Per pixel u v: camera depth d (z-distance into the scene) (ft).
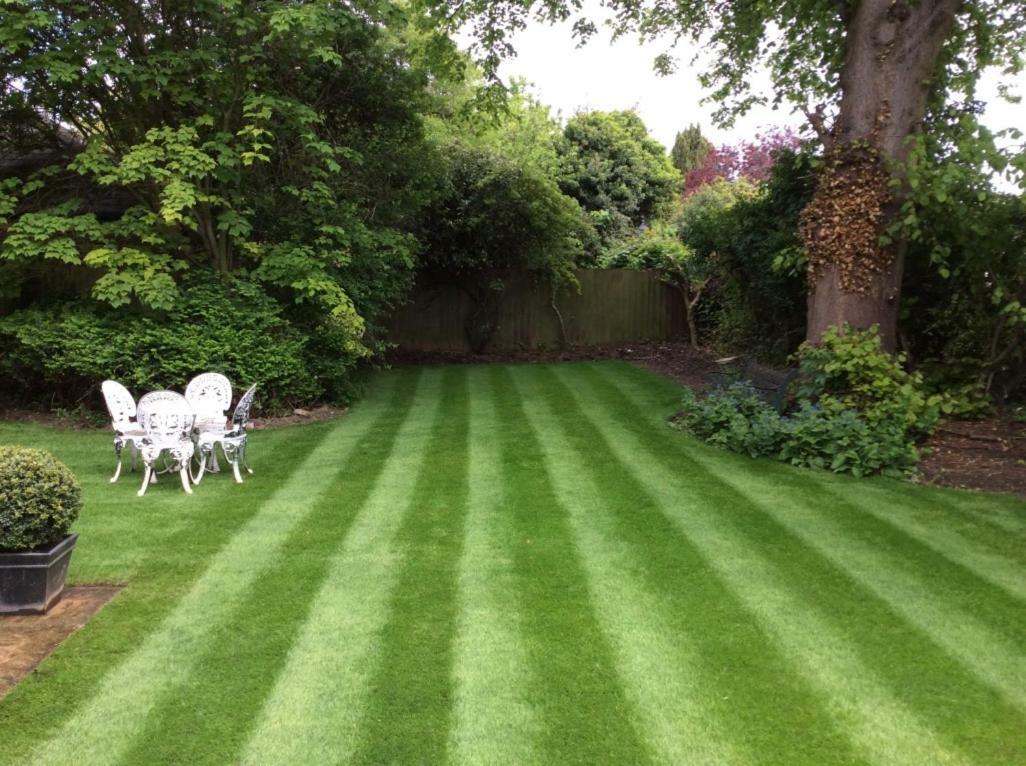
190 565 13.99
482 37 36.52
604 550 14.71
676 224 60.85
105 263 27.02
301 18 25.57
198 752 8.58
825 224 24.56
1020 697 9.70
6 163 30.91
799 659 10.62
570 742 8.79
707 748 8.68
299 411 29.68
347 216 32.14
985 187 22.08
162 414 18.48
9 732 8.90
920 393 22.24
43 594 11.96
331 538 15.47
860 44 24.07
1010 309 21.61
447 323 51.01
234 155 27.12
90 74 25.31
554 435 25.09
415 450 23.32
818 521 16.35
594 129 84.53
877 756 8.54
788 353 35.29
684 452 22.57
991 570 13.74
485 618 11.85
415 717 9.25
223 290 28.73
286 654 10.73
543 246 48.11
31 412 28.27
